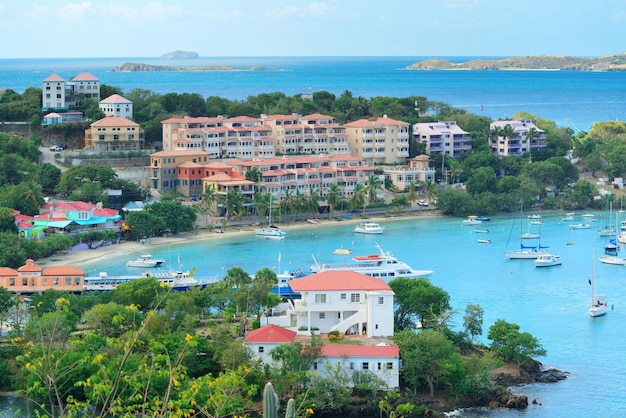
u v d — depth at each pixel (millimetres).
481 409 180750
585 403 183625
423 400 182250
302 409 171125
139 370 115375
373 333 199500
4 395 182500
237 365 181250
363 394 182625
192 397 108812
